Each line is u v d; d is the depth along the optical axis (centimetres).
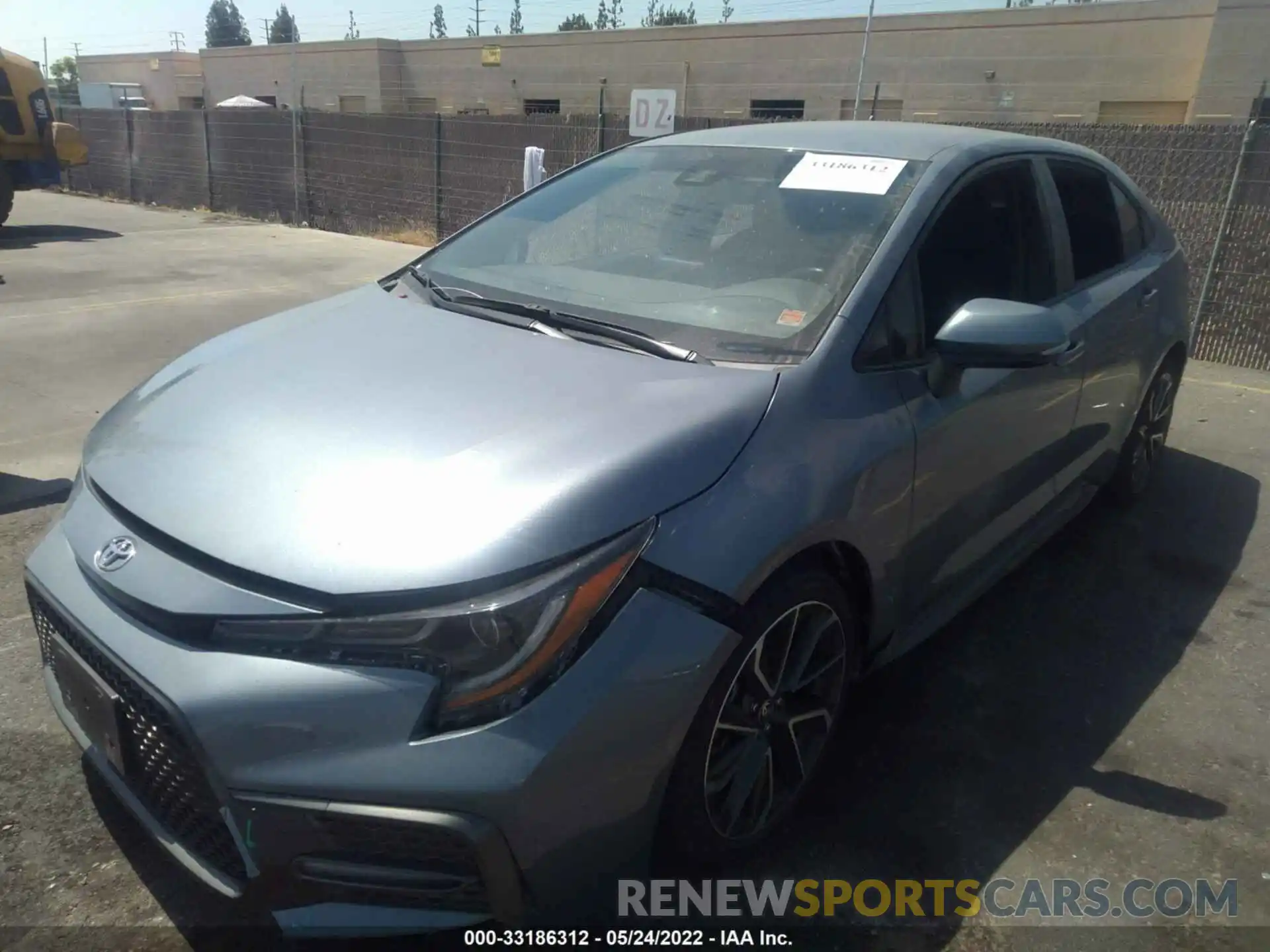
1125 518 473
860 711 318
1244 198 754
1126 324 397
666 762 202
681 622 200
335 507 197
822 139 337
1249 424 626
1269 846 263
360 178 1540
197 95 5253
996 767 292
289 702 181
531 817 184
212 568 195
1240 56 2353
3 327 810
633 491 203
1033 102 2733
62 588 214
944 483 283
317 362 257
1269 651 360
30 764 279
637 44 3438
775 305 268
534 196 369
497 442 212
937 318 285
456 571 184
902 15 2866
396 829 181
